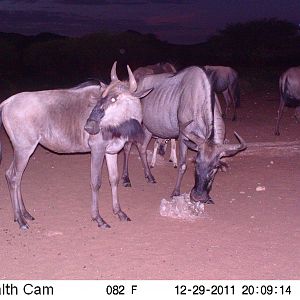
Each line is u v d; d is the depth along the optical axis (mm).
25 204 4086
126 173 4629
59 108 3576
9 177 3639
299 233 3525
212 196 4309
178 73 4488
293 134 7043
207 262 3084
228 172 5047
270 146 6160
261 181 4750
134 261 3096
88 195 4332
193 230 3576
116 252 3221
